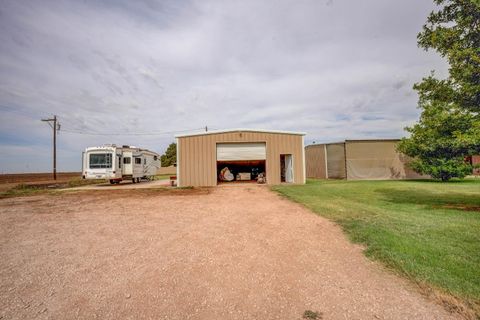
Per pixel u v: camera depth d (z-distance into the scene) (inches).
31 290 123.7
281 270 142.5
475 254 153.9
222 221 261.6
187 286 125.7
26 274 141.3
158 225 247.9
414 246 168.7
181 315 102.2
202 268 146.5
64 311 106.0
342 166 863.7
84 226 246.5
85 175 699.4
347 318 98.0
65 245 189.8
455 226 217.9
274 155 673.6
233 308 106.5
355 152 843.4
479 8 207.5
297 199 391.5
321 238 197.9
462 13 223.3
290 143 681.0
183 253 171.0
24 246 188.4
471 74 224.2
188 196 468.1
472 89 226.7
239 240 197.6
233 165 845.8
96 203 397.1
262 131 671.1
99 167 705.0
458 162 647.1
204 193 511.5
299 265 148.7
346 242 187.0
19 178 1433.3
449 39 230.8
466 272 130.6
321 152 947.3
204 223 254.2
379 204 336.8
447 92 255.9
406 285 121.5
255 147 674.8
